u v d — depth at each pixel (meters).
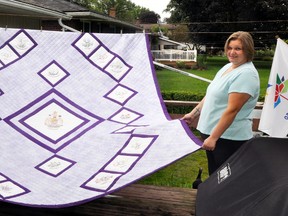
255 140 1.59
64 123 2.61
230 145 2.40
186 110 5.74
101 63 3.06
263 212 1.10
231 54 2.31
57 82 2.92
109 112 2.73
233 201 1.28
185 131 2.20
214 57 29.88
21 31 3.14
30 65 3.00
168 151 2.03
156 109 2.73
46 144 2.41
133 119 2.63
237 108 2.19
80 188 1.97
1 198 1.90
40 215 2.27
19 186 2.03
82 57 3.08
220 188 1.43
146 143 2.19
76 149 2.34
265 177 1.26
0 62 2.99
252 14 23.05
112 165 2.10
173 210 2.29
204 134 2.49
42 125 2.59
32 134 2.50
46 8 8.51
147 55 3.10
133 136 2.30
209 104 2.44
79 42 3.14
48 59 3.05
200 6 25.00
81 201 1.85
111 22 15.76
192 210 2.29
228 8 23.80
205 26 24.92
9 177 2.11
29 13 8.54
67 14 10.62
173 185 3.47
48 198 1.92
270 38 23.81
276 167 1.29
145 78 2.97
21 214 2.28
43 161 2.26
